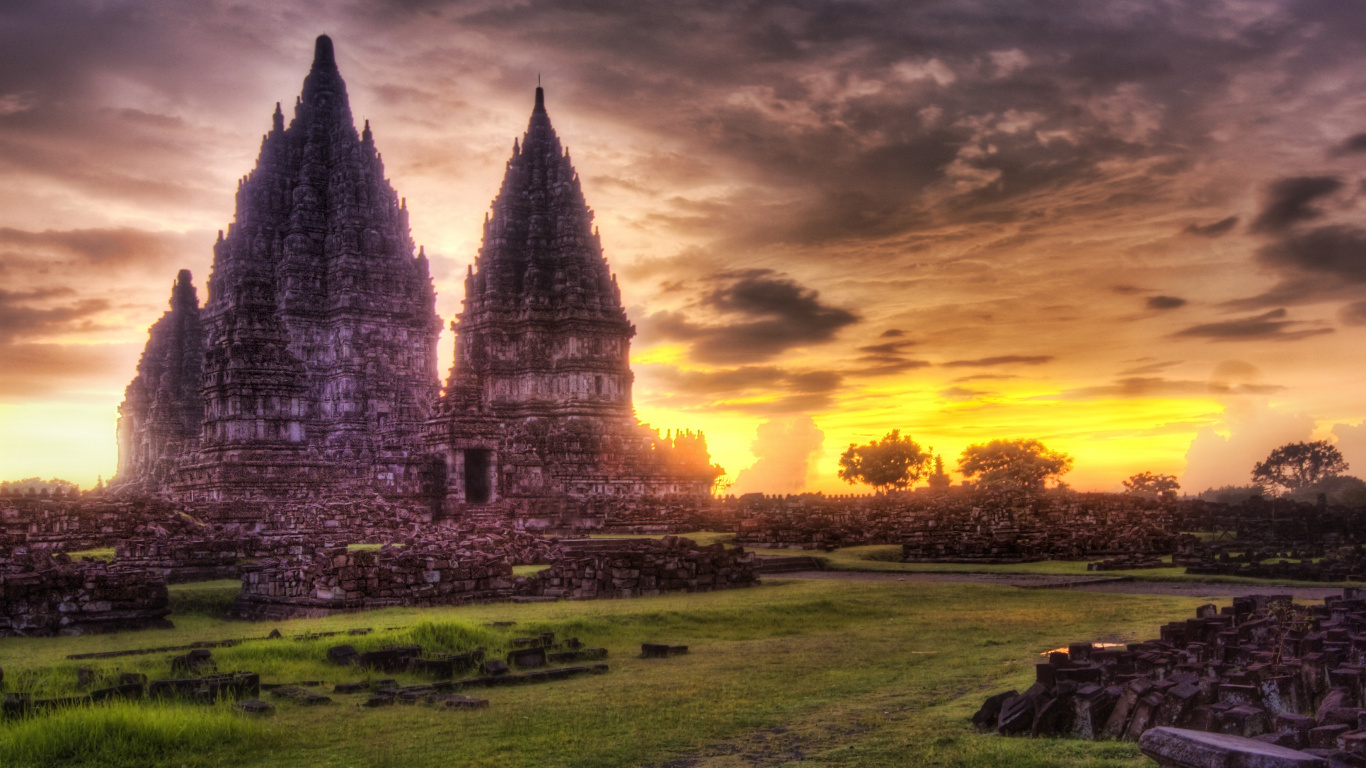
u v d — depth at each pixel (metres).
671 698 25.19
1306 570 56.62
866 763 18.50
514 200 124.44
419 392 112.69
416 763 19.33
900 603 45.62
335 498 72.69
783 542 83.69
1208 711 18.09
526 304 119.06
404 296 114.31
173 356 126.50
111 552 52.41
